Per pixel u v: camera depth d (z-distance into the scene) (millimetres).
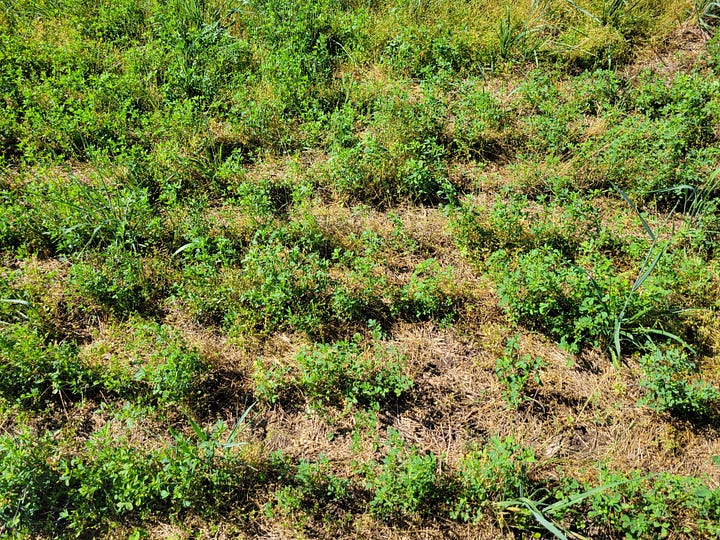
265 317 4480
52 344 4348
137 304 4605
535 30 7078
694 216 5242
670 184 5445
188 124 5863
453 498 3617
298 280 4652
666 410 4043
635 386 4188
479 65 6734
